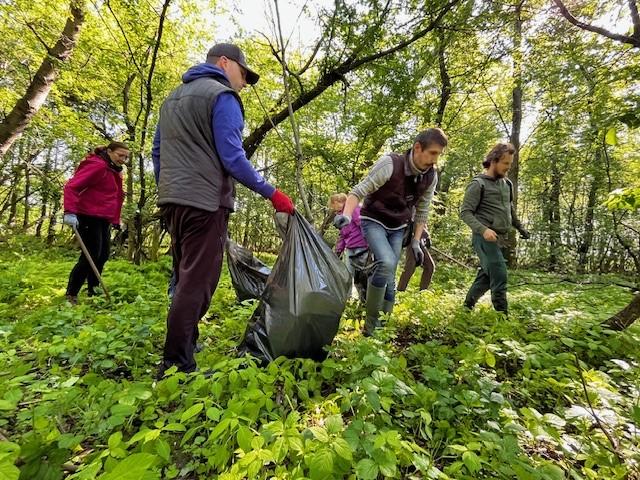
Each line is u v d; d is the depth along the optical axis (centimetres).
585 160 1138
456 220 1126
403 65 590
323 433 128
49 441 135
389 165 300
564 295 588
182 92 214
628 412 179
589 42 530
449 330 329
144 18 631
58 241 1057
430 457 142
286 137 936
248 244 1853
